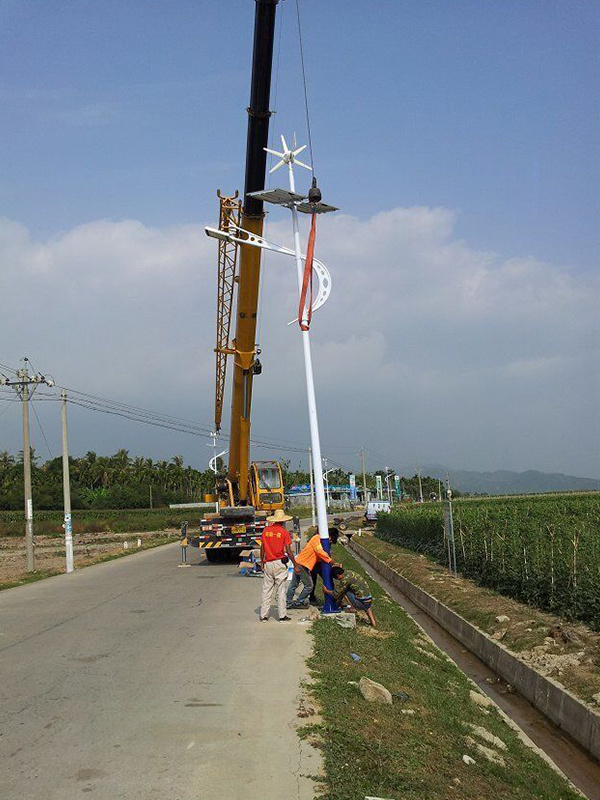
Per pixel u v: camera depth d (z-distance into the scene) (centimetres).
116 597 1756
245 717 743
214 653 1048
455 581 2325
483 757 791
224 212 2117
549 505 4541
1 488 10831
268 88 1723
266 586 1330
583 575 1531
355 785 587
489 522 2488
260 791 565
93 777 591
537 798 736
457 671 1342
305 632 1205
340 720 739
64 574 2667
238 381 2388
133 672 941
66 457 2977
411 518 4094
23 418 3052
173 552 3694
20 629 1311
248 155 1834
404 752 702
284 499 2670
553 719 1105
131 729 709
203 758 632
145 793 559
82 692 846
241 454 2581
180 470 13675
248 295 2177
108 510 10012
